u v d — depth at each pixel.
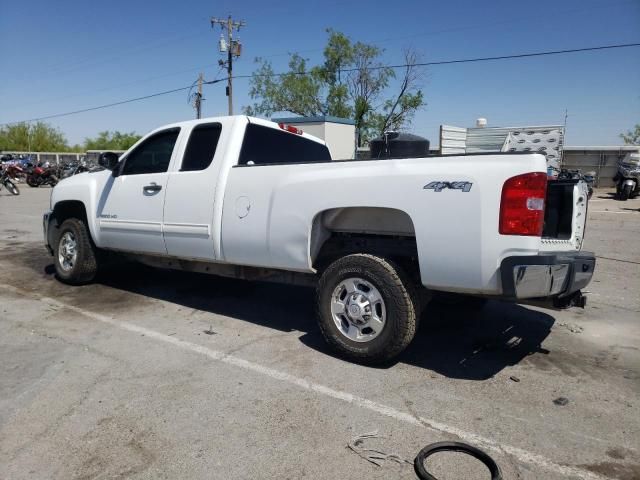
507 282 3.32
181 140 5.19
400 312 3.74
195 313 5.32
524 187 3.28
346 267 3.95
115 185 5.73
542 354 4.28
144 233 5.38
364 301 3.91
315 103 41.50
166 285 6.48
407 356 4.20
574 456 2.79
